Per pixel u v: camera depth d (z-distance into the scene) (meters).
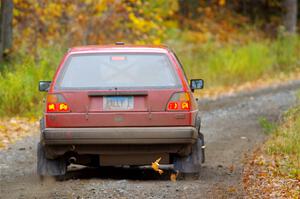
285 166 20.81
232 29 76.06
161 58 19.45
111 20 50.75
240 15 82.19
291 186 17.81
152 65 19.31
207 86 50.12
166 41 62.28
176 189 17.64
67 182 19.16
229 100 43.75
